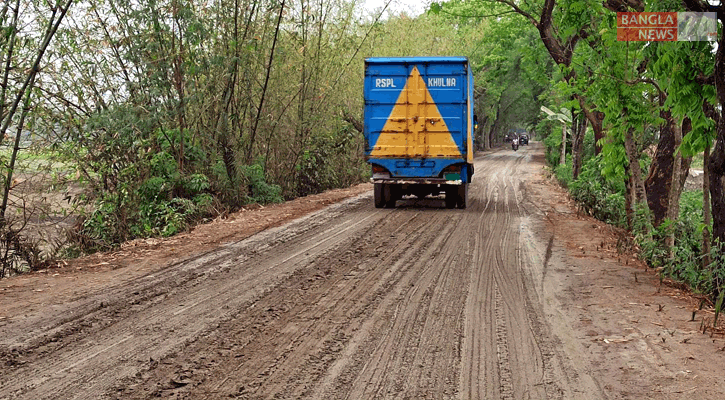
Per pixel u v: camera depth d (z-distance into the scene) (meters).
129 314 7.31
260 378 5.38
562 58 19.02
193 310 7.49
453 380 5.34
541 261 10.65
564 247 12.06
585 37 14.30
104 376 5.41
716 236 9.41
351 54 25.06
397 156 17.75
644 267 10.45
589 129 37.44
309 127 21.33
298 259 10.62
